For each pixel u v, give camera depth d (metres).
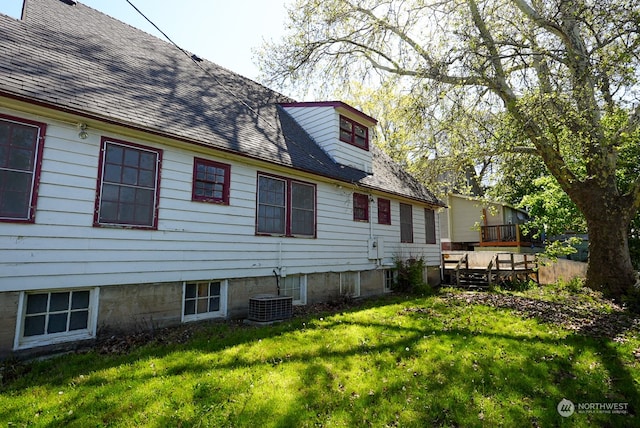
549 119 9.31
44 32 6.77
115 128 5.81
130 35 9.44
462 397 3.95
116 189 5.91
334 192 10.62
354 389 4.06
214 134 7.38
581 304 9.64
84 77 6.18
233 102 10.04
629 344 5.86
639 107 9.70
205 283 7.26
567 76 8.71
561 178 11.55
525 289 13.19
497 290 12.90
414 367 4.75
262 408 3.55
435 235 16.06
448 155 13.42
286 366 4.61
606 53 8.16
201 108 8.26
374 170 13.44
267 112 11.26
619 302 9.89
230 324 6.98
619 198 10.97
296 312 8.46
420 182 16.20
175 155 6.74
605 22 8.03
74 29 7.71
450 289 13.75
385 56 13.85
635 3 7.55
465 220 24.70
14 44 5.75
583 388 4.28
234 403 3.62
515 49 9.12
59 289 5.22
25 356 4.84
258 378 4.21
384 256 12.45
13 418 3.24
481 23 9.27
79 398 3.62
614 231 10.91
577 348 5.62
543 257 14.52
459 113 10.00
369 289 11.69
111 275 5.74
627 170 15.91
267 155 8.26
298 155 9.64
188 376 4.18
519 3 9.41
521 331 6.60
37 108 5.00
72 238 5.35
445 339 5.97
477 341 5.89
